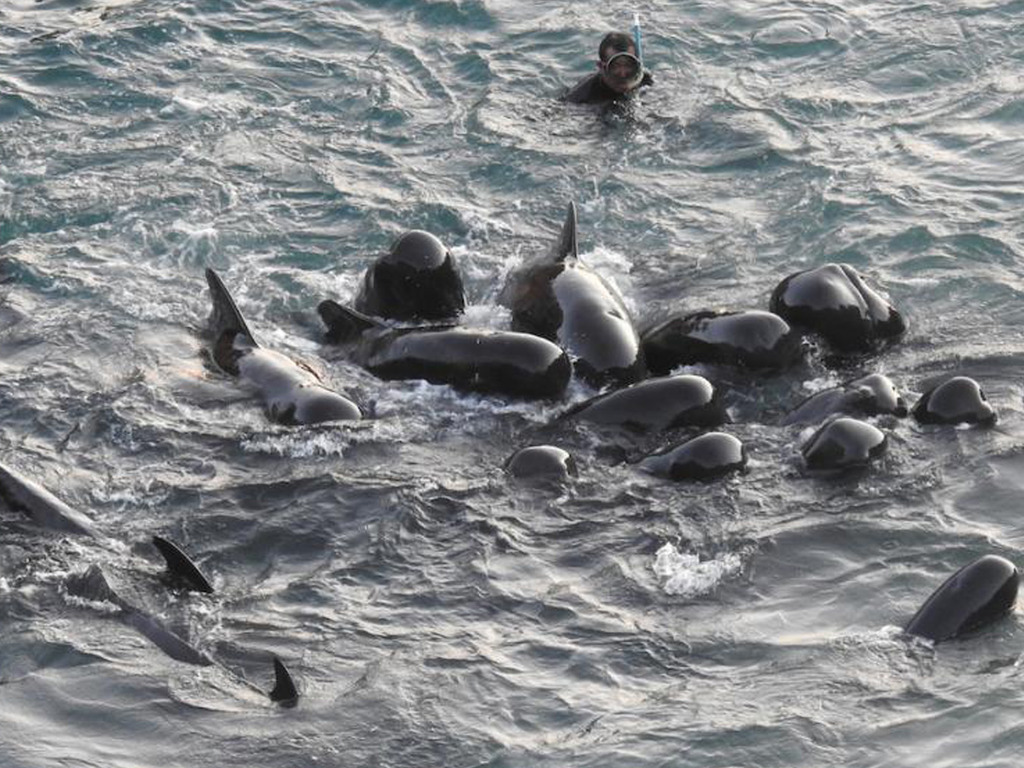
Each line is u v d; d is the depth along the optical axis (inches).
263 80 2262.6
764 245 1833.2
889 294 1706.4
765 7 2436.0
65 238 1884.8
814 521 1326.3
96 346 1665.8
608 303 1608.0
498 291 1743.4
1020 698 1097.4
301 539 1341.0
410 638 1208.8
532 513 1357.0
